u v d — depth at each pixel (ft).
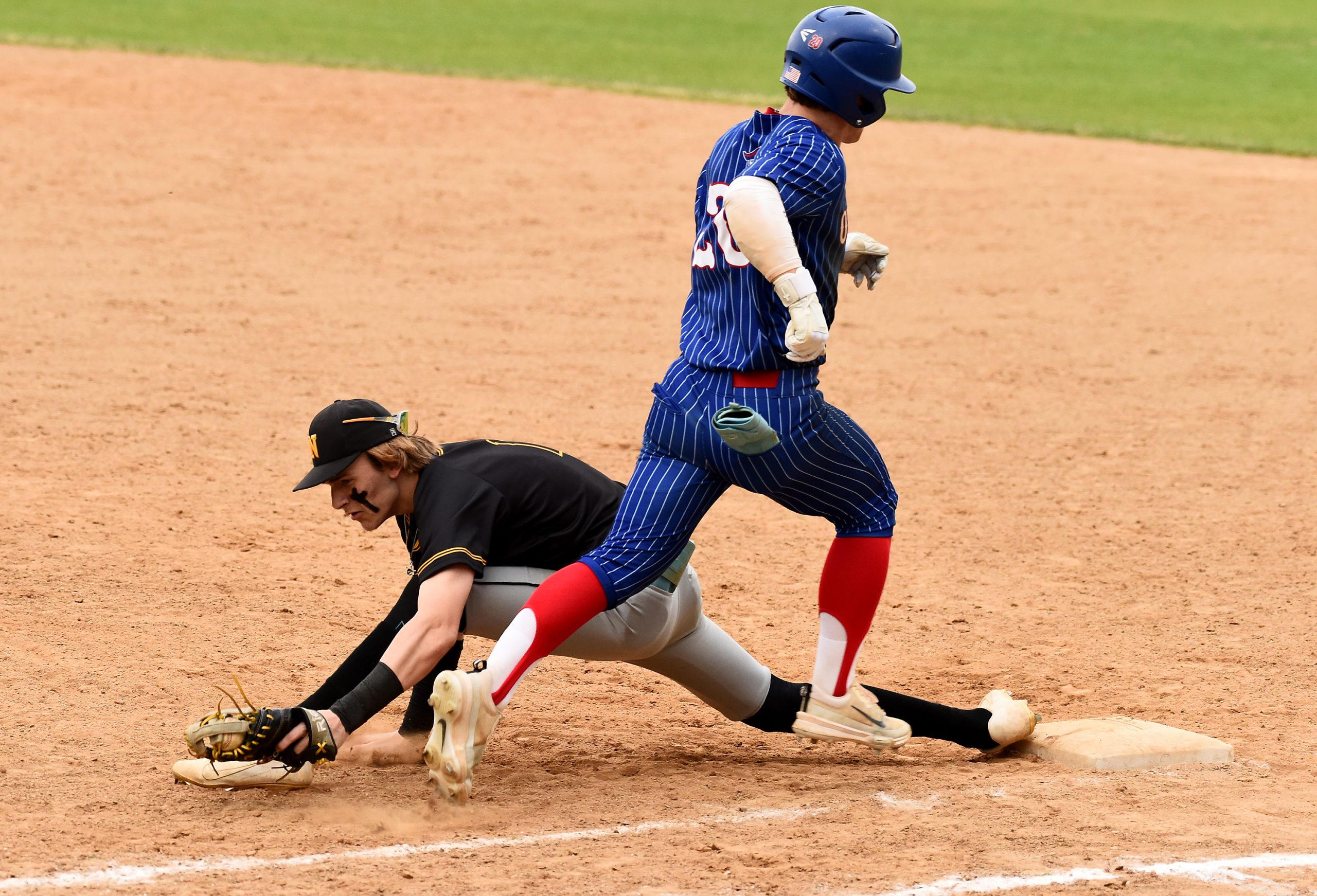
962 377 133.80
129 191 191.21
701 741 62.08
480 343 138.41
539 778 55.93
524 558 54.90
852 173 220.84
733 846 48.55
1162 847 48.67
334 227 181.06
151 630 71.92
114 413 111.96
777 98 274.16
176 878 45.39
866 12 53.47
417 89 265.34
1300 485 104.99
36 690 63.62
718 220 52.80
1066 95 297.12
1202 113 280.31
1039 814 52.01
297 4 371.35
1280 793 54.54
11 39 282.77
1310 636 76.07
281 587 79.51
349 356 131.64
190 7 352.28
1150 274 172.65
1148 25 405.59
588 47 332.39
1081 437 116.57
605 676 70.38
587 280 164.04
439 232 181.37
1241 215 200.34
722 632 57.57
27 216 176.86
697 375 52.70
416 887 44.86
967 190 212.43
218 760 50.93
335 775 56.44
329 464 52.95
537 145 230.89
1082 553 90.68
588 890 44.68
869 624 56.39
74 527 86.99
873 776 56.95
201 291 151.43
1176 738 59.41
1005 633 76.89
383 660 51.42
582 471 55.98
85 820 50.29
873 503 55.31
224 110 241.14
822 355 52.03
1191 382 133.08
